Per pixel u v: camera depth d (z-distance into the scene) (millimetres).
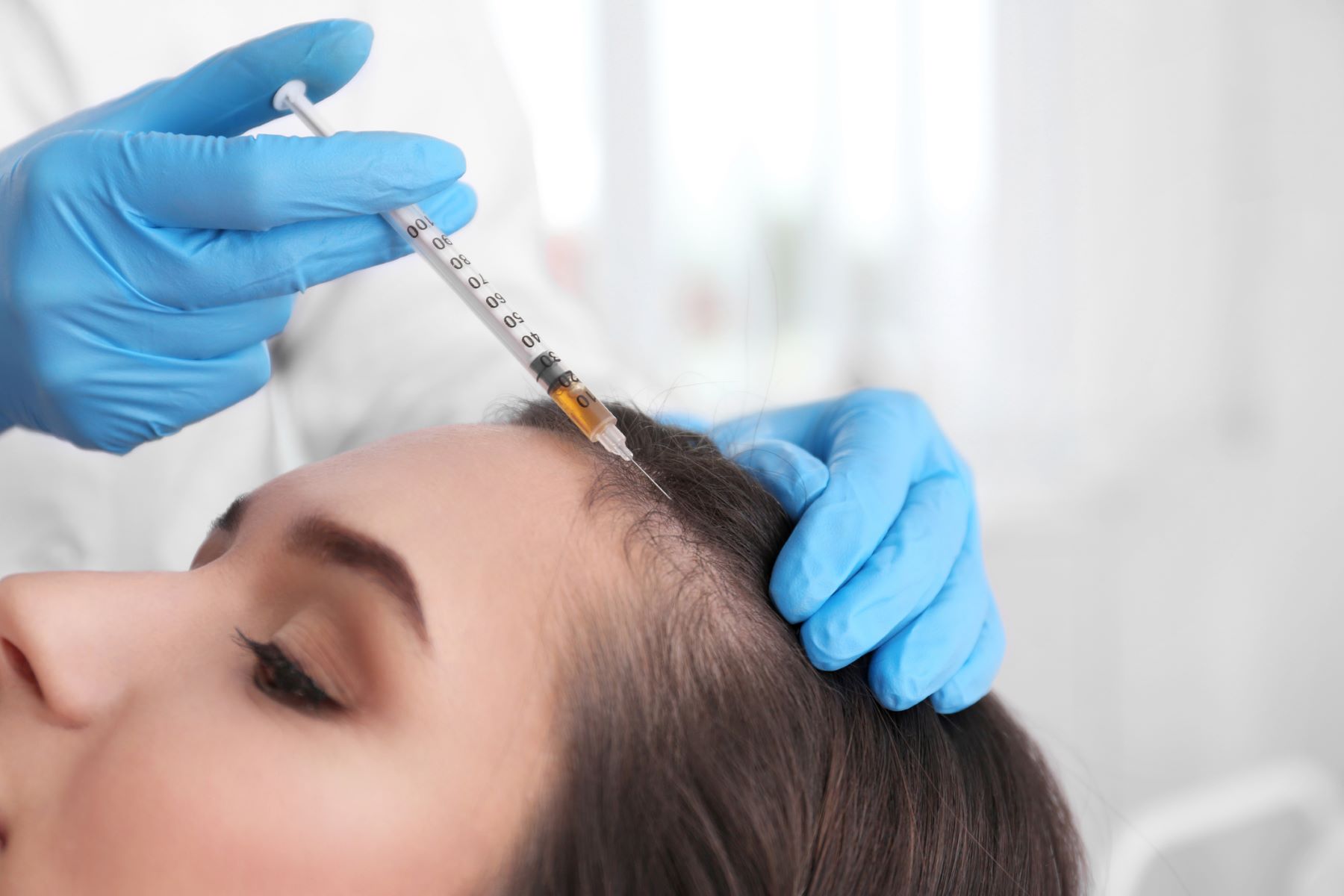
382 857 650
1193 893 2445
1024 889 857
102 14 1245
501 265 1369
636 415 907
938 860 791
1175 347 2600
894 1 2359
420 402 1305
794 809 720
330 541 714
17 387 984
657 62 2270
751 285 2395
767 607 795
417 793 658
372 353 1346
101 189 859
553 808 680
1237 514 2645
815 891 735
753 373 2414
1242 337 2596
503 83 1475
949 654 835
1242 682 2654
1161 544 2650
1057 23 2451
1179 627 2662
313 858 645
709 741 705
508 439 806
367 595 687
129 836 659
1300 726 2645
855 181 2408
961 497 1014
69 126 985
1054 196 2508
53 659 702
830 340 2443
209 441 1297
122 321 911
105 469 1252
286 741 663
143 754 669
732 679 729
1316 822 1632
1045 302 2545
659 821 688
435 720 667
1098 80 2482
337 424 1384
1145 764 2645
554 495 756
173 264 876
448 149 880
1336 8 2475
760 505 857
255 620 733
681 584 744
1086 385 2590
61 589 731
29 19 1216
